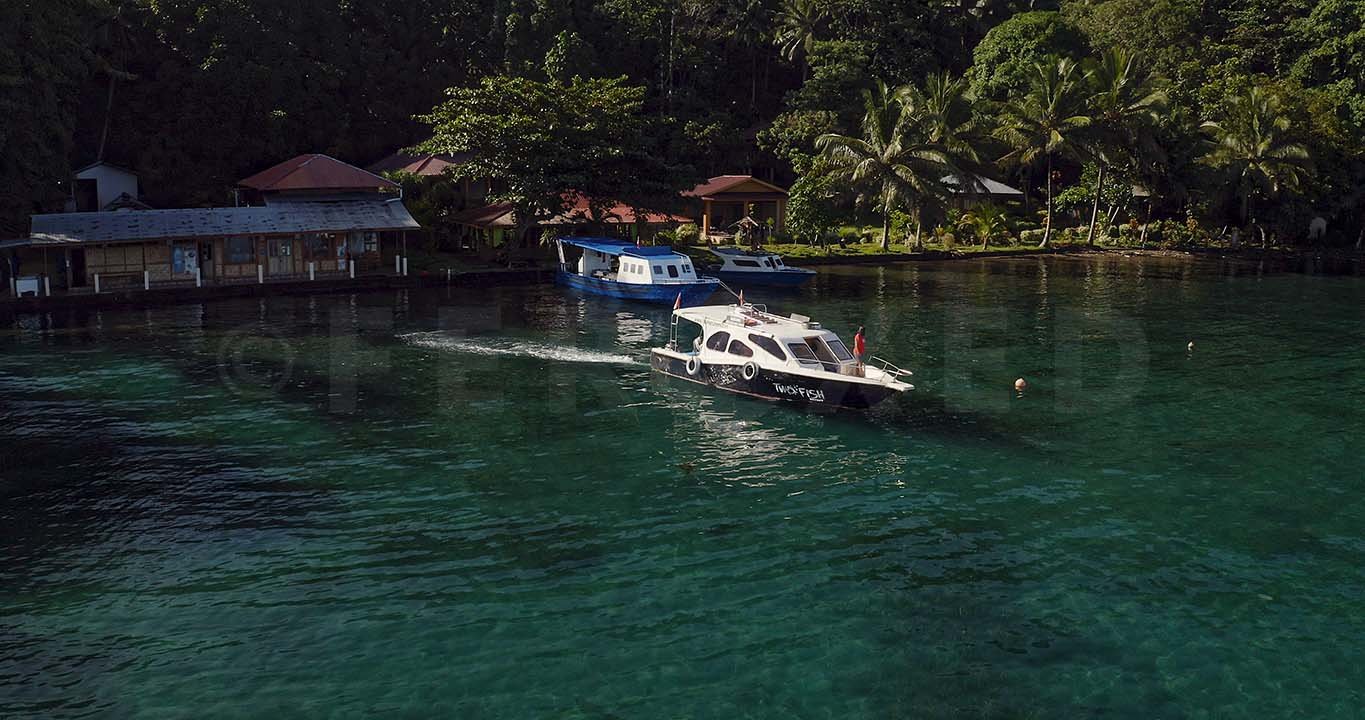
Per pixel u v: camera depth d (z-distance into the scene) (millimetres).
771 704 16266
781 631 18516
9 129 53344
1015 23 100500
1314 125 88000
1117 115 84938
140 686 16531
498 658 17516
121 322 46906
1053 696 16594
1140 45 102312
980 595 20000
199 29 72875
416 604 19344
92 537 22266
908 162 79125
